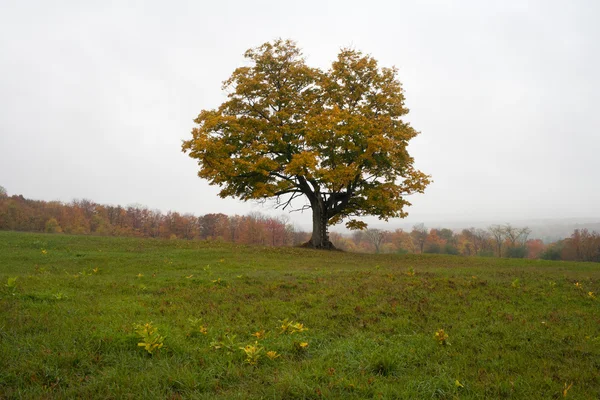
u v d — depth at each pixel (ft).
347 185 85.05
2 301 25.08
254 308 27.40
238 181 85.15
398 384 15.57
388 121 81.41
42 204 223.51
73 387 14.28
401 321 24.67
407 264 61.67
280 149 82.89
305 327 22.79
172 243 73.82
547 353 19.71
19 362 15.78
